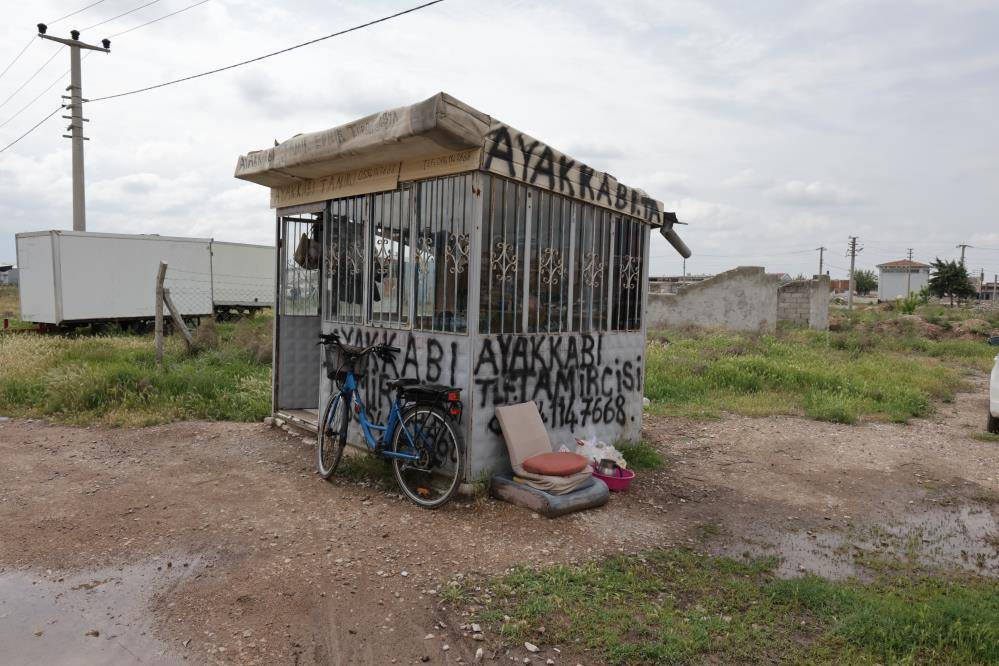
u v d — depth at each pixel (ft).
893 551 14.62
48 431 23.16
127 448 21.07
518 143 16.46
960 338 73.92
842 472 20.94
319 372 23.31
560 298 18.67
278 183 23.04
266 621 10.41
